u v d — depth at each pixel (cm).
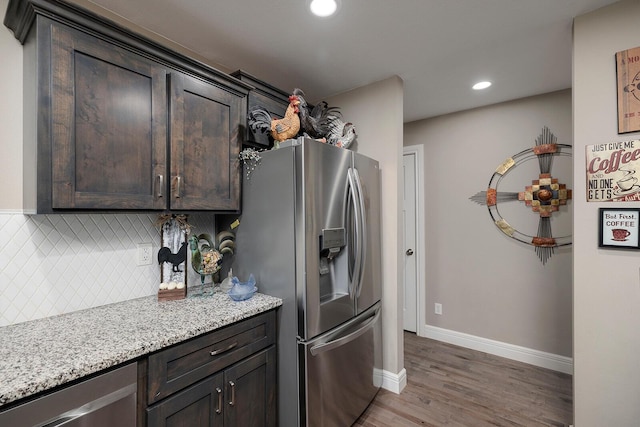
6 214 124
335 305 175
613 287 148
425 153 327
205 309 148
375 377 213
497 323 285
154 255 174
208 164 162
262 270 175
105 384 99
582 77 156
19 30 119
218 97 167
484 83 241
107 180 123
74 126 114
